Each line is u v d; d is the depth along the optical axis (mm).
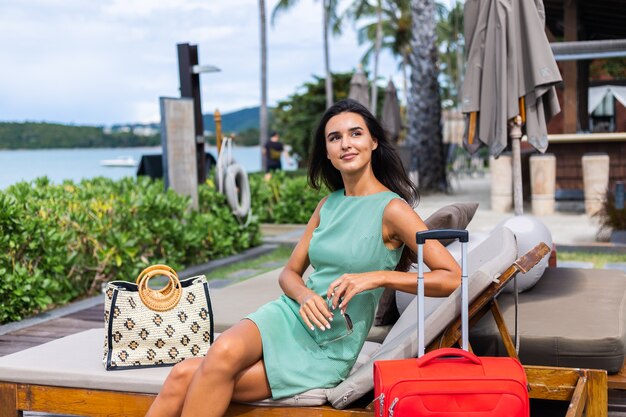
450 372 2264
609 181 12633
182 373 2592
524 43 5527
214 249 8227
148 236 7090
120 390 2871
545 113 5773
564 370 2643
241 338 2541
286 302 2730
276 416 2652
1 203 5488
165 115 8109
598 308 3287
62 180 8609
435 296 2582
